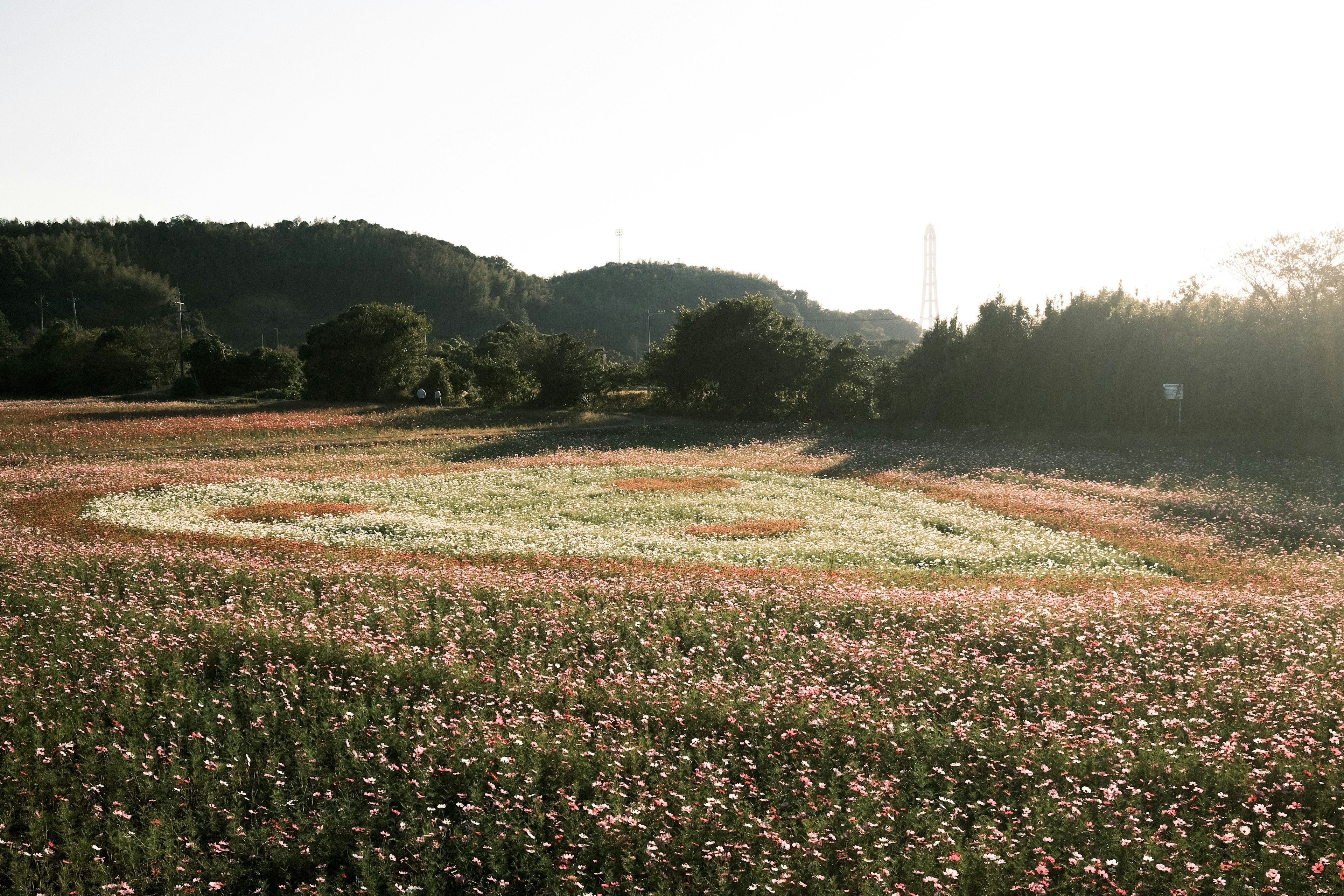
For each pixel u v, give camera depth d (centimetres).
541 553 1869
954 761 832
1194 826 712
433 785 773
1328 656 1097
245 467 3459
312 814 735
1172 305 4516
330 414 5500
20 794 742
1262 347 3997
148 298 15450
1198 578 1678
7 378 8325
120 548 1762
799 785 786
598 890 632
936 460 3753
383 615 1294
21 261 14988
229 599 1379
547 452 4222
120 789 762
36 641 1117
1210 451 3728
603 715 933
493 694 977
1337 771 781
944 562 1883
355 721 897
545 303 19938
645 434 4912
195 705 926
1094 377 4491
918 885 616
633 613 1337
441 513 2492
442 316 18262
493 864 652
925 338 5328
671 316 19638
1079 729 909
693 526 2280
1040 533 2206
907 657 1115
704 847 670
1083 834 692
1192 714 939
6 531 2009
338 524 2231
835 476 3291
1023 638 1202
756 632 1262
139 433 4362
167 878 633
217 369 8081
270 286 18450
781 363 5744
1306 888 617
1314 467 3266
